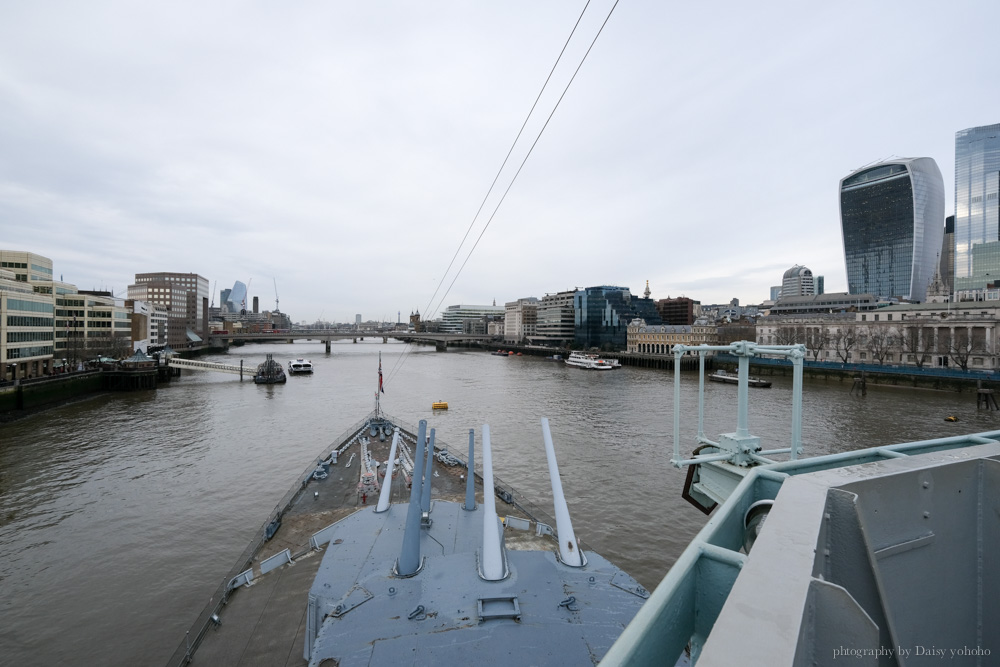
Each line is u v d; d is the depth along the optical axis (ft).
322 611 56.65
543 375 419.33
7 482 138.31
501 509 103.76
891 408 238.89
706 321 572.10
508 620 41.93
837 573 11.07
